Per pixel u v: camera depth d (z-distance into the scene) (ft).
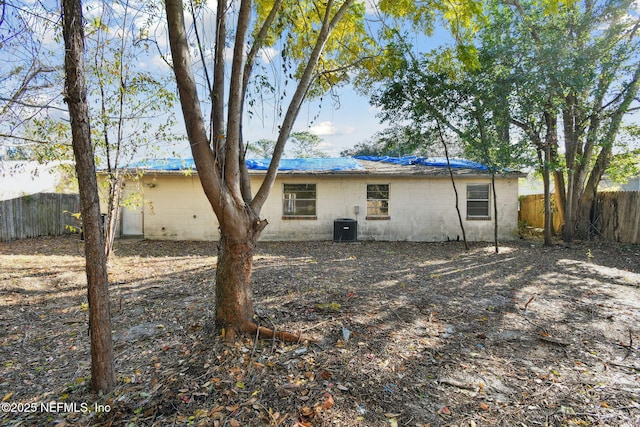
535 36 31.50
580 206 40.04
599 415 8.58
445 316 15.24
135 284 21.04
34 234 42.22
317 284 20.31
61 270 24.80
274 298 17.22
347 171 40.68
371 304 16.48
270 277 22.25
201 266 26.55
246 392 9.37
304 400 9.03
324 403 8.85
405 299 17.51
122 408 8.71
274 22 14.65
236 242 12.36
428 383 9.95
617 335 13.34
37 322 14.88
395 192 42.06
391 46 21.39
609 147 37.47
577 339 12.99
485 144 31.65
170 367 10.65
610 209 38.27
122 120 24.86
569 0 29.81
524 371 10.68
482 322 14.61
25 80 14.53
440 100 31.17
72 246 36.29
